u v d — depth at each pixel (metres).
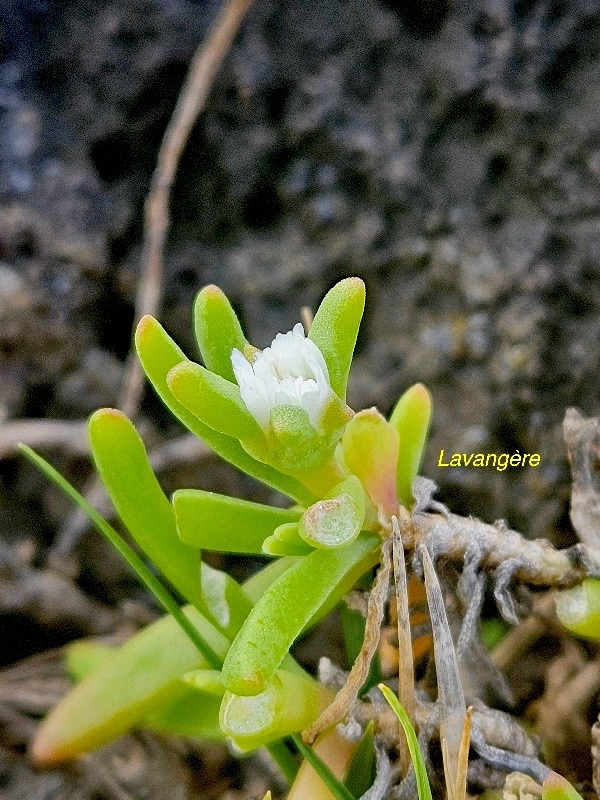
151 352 0.07
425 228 0.14
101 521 0.07
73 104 0.15
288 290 0.14
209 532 0.07
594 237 0.13
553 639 0.09
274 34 0.14
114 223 0.15
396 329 0.14
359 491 0.07
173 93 0.15
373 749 0.07
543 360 0.13
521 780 0.07
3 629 0.13
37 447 0.14
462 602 0.07
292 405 0.06
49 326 0.14
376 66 0.14
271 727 0.07
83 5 0.15
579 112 0.13
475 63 0.13
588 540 0.08
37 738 0.08
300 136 0.14
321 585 0.06
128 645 0.08
